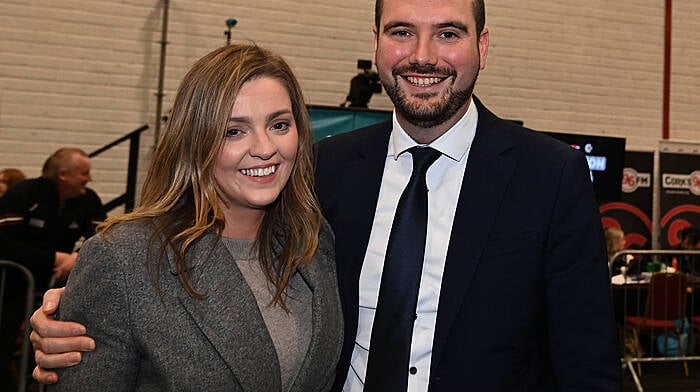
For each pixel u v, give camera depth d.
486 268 1.25
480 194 1.30
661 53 6.23
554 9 5.89
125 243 1.05
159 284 1.05
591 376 1.22
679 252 4.77
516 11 5.80
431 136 1.35
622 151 5.51
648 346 5.28
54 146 4.70
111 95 4.81
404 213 1.32
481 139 1.36
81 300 1.03
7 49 4.58
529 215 1.26
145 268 1.05
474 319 1.23
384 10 1.32
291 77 1.20
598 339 1.23
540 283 1.26
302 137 1.27
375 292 1.32
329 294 1.25
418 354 1.25
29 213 3.37
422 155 1.34
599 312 1.24
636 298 5.09
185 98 1.12
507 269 1.24
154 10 4.88
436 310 1.26
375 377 1.25
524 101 5.84
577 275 1.24
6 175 4.24
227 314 1.08
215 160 1.12
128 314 1.03
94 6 4.75
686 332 4.97
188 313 1.06
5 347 3.25
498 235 1.26
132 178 4.54
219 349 1.06
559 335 1.25
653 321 4.69
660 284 4.66
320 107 4.46
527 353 1.26
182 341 1.05
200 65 1.12
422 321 1.27
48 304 1.11
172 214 1.12
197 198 1.11
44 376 1.05
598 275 1.25
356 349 1.33
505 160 1.32
